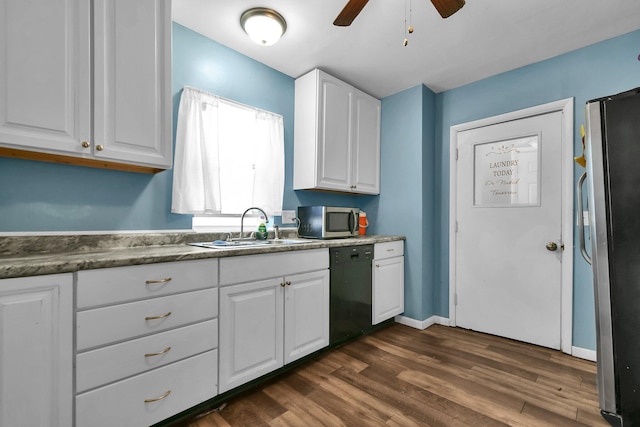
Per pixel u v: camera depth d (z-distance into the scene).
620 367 0.91
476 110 2.77
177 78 2.00
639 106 0.88
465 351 2.29
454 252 2.86
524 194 2.49
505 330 2.55
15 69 1.21
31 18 1.24
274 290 1.82
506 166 2.58
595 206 0.95
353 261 2.39
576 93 2.25
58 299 1.10
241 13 1.90
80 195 1.64
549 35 2.09
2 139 1.18
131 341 1.27
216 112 2.11
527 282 2.45
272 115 2.50
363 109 2.98
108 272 1.21
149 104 1.57
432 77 2.73
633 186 0.89
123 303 1.25
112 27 1.45
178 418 1.46
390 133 3.11
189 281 1.45
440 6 1.43
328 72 2.66
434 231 3.01
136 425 1.27
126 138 1.49
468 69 2.58
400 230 3.00
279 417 1.50
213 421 1.47
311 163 2.58
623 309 0.91
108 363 1.21
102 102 1.42
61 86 1.31
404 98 2.99
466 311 2.78
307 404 1.61
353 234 2.75
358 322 2.43
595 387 1.79
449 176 2.91
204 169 2.04
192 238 2.04
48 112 1.28
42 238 1.50
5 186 1.43
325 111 2.61
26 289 1.04
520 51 2.30
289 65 2.53
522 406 1.60
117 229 1.76
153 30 1.59
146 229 1.87
